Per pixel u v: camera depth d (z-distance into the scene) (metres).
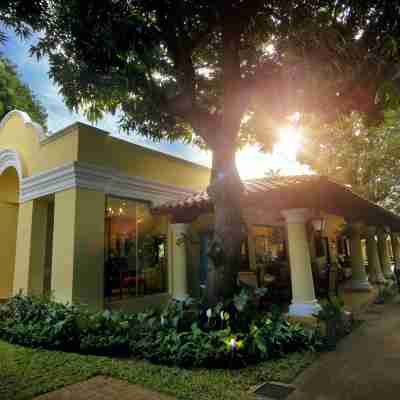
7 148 12.32
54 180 9.73
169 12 6.15
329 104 6.41
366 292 13.43
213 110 9.03
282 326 6.35
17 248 11.27
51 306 8.08
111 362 5.64
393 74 5.60
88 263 8.92
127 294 10.05
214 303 6.73
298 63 5.66
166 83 8.68
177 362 5.36
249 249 13.62
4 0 5.37
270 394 4.34
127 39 5.38
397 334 7.23
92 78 7.25
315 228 10.66
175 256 11.05
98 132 9.82
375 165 19.92
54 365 5.51
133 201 10.76
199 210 10.21
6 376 5.03
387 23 5.32
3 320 8.47
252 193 7.90
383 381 4.70
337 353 6.05
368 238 17.17
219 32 7.70
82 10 5.30
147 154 11.30
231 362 5.24
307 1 5.69
